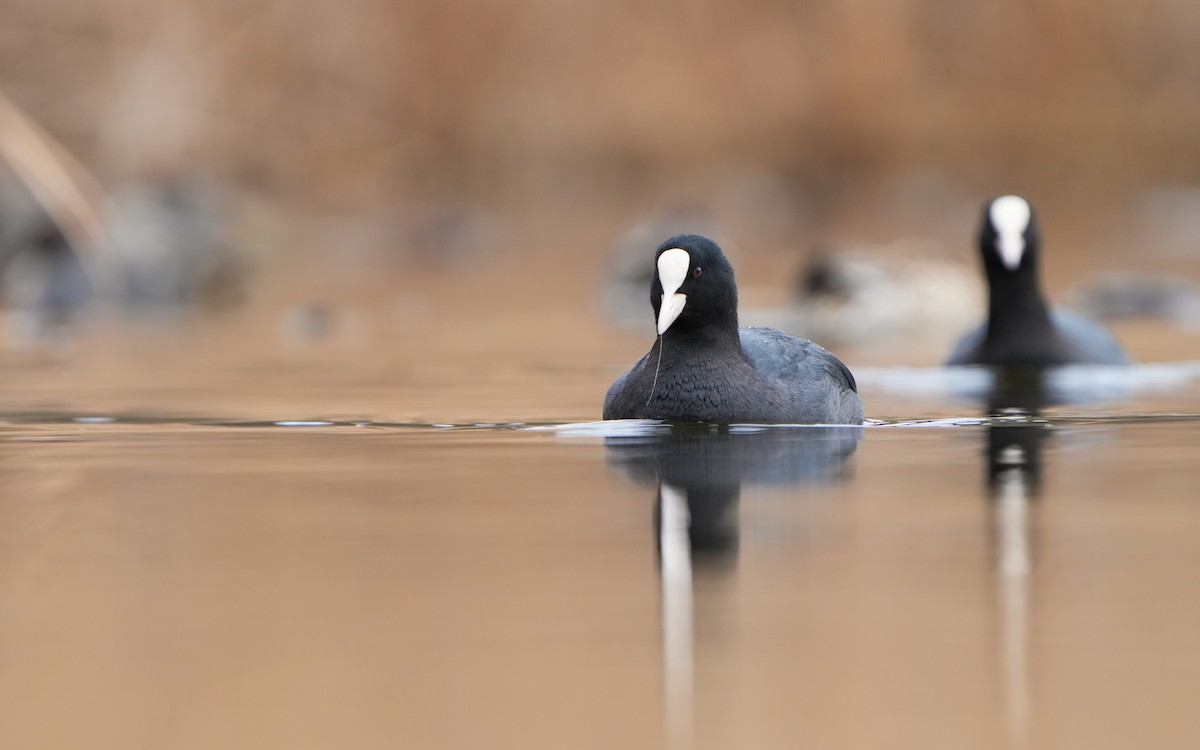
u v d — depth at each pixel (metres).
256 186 32.53
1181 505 8.29
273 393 14.15
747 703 5.23
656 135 35.38
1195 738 4.91
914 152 36.66
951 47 36.75
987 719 5.08
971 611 6.26
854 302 22.34
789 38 35.78
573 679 5.48
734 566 7.02
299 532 7.82
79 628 6.15
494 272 29.83
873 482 9.04
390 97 34.41
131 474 9.57
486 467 9.68
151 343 19.12
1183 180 37.34
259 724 5.06
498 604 6.42
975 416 12.25
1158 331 20.28
